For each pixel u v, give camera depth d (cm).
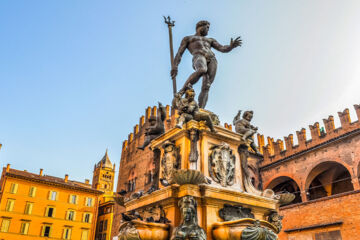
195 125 570
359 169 2712
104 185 10388
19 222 4750
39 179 5088
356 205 2275
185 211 453
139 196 590
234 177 591
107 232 5662
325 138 3064
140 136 4619
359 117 2797
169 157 584
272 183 3597
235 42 714
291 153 3394
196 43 721
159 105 682
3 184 4838
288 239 2681
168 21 773
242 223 462
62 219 5112
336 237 2338
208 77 721
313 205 2586
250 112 669
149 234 462
